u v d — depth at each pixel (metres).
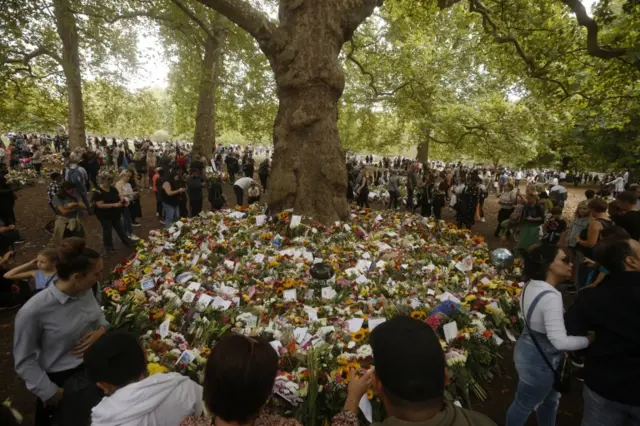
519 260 6.63
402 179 22.50
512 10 10.59
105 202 7.75
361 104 18.95
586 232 5.36
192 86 21.14
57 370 2.42
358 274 5.07
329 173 6.94
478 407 3.57
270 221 6.89
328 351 3.33
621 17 8.89
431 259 6.06
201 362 3.16
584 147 15.16
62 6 9.01
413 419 1.20
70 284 2.39
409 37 14.35
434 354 1.22
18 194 14.38
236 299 4.29
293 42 6.81
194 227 7.11
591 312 2.24
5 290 5.15
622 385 2.12
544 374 2.60
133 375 1.73
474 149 19.17
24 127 28.84
